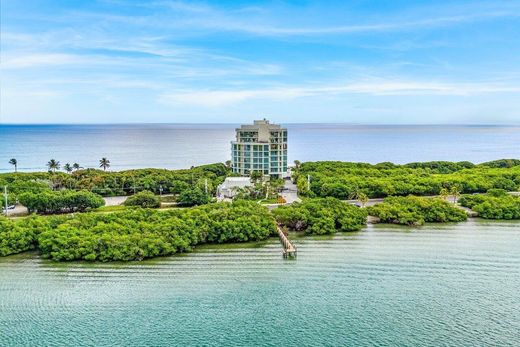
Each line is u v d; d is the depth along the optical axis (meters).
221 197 179.38
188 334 74.31
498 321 78.31
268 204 160.00
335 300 86.31
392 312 81.62
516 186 183.38
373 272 100.31
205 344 71.50
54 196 144.12
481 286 92.81
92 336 73.62
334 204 141.88
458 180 182.50
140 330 75.38
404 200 151.38
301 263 106.12
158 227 116.31
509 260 108.00
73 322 77.94
